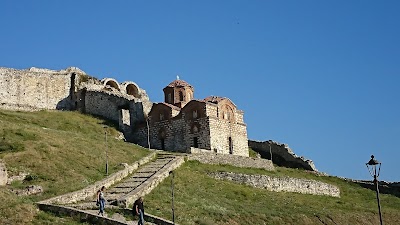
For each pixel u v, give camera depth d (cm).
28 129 6106
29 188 4316
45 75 9119
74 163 5338
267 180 6431
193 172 6025
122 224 3509
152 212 4212
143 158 6128
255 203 5438
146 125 8200
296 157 8875
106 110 8762
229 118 7988
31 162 5019
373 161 3794
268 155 9100
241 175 6259
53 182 4716
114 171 5416
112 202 4284
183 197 4938
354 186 8350
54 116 8206
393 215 6362
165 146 7925
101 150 6041
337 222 5428
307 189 6894
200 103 7712
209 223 4181
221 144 7700
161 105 8088
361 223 5706
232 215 4622
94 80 9575
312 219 5234
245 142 8138
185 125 7775
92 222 3606
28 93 8844
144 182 5038
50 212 3753
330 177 8494
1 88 8544
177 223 3962
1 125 5947
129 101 8550
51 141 5766
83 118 8425
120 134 8100
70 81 9388
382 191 8312
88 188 4600
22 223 3438
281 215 5056
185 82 8931
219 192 5544
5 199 3725
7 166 4841
